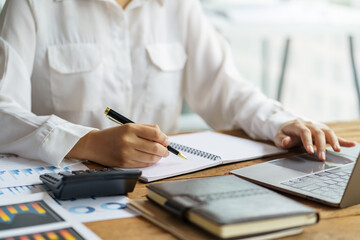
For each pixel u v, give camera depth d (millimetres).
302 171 933
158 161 982
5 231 639
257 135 1264
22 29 1278
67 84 1435
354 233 682
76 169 941
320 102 4078
